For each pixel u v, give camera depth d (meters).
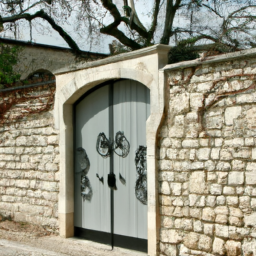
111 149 6.46
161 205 5.50
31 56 12.29
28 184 7.79
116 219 6.33
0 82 9.23
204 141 5.07
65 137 7.00
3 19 9.95
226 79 4.89
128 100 6.23
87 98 6.93
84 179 6.91
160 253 5.47
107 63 6.25
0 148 8.39
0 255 6.02
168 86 5.45
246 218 4.64
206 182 5.03
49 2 9.79
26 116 7.86
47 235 7.10
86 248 6.27
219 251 4.86
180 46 6.11
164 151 5.48
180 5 8.96
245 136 4.69
